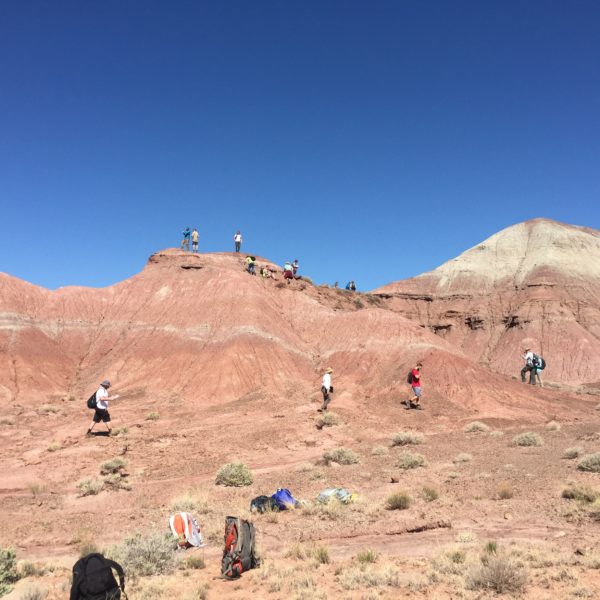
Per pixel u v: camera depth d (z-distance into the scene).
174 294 49.94
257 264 61.53
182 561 10.13
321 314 49.62
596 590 7.50
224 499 15.42
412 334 42.66
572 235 123.94
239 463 17.92
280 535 11.87
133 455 21.84
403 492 13.82
